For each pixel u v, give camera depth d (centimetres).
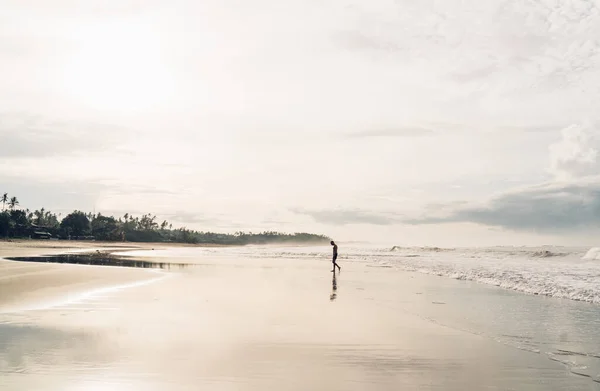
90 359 824
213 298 1703
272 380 723
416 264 4603
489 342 1009
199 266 3875
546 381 734
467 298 1814
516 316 1369
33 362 803
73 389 665
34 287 1931
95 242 17725
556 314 1412
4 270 2744
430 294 1938
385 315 1360
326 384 708
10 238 15662
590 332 1128
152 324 1166
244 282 2384
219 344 958
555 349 947
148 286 2081
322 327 1157
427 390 685
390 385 707
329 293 1925
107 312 1349
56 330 1079
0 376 725
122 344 942
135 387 679
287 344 966
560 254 6512
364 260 5703
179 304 1523
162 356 852
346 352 909
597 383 724
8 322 1180
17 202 17638
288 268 3778
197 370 769
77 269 2947
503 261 5309
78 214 19488
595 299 1719
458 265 4347
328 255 7475
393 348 943
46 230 18200
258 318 1276
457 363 837
